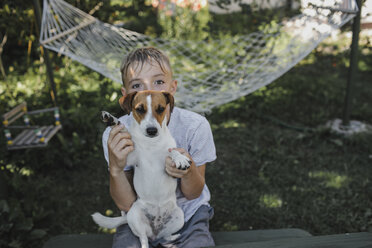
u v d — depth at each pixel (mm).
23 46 7645
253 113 5633
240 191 3861
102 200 3855
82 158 4512
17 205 3348
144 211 1808
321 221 3361
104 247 2119
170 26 7570
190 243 1873
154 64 1854
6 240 3107
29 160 4180
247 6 5770
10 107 5293
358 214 3438
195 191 1866
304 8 4203
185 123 1969
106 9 6027
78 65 6598
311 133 5012
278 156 4457
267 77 4270
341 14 3939
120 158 1573
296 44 4227
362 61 7582
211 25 6387
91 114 4930
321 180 3980
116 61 4418
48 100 5410
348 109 4980
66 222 3518
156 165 1681
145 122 1510
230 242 2162
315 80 6629
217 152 4621
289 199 3684
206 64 5672
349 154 4492
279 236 2207
